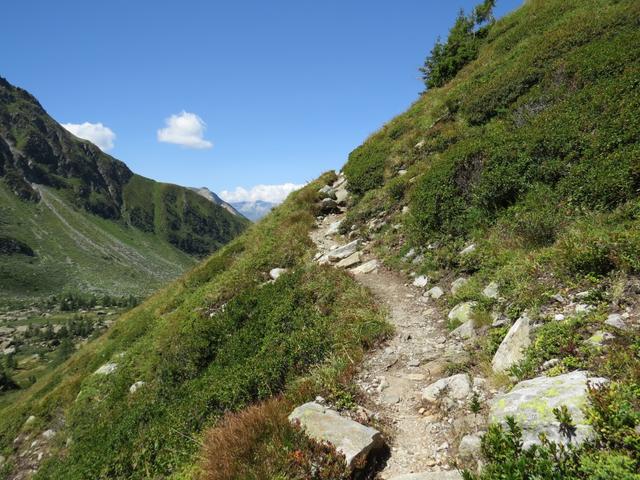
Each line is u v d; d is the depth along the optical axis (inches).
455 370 279.0
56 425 660.7
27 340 6771.7
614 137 391.2
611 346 204.2
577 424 165.5
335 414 244.7
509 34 952.9
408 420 247.6
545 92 578.9
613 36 611.2
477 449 196.4
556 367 212.4
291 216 804.0
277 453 210.2
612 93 445.4
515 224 408.2
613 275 266.2
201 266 901.8
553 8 917.2
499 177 466.6
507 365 250.1
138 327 754.2
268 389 329.1
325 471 199.5
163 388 499.8
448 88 952.9
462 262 420.2
